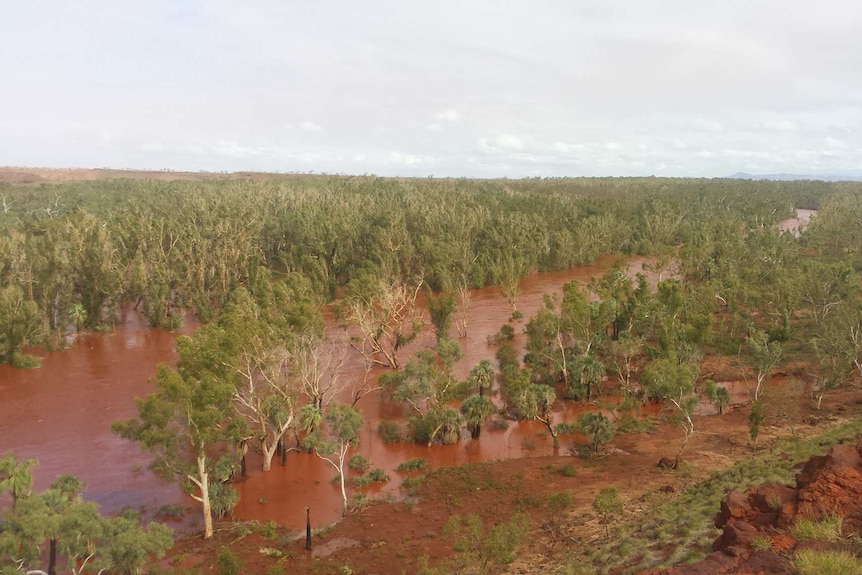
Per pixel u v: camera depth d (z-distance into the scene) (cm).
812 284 7475
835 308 6819
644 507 3269
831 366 5341
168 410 3266
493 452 4597
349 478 4169
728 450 4250
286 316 5681
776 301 7438
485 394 5681
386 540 3281
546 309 6694
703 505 2856
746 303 7856
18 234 8725
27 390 5972
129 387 6056
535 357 6134
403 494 3919
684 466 3950
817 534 1833
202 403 3438
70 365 6819
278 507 3806
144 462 4384
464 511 3594
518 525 2866
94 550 2564
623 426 4872
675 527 2611
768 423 4741
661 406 5450
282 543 3294
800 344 6688
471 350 7225
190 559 3130
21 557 2411
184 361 3844
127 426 3353
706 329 5966
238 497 3772
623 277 8094
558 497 3369
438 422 4675
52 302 7638
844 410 4825
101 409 5450
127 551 2530
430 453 4600
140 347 7600
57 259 7781
